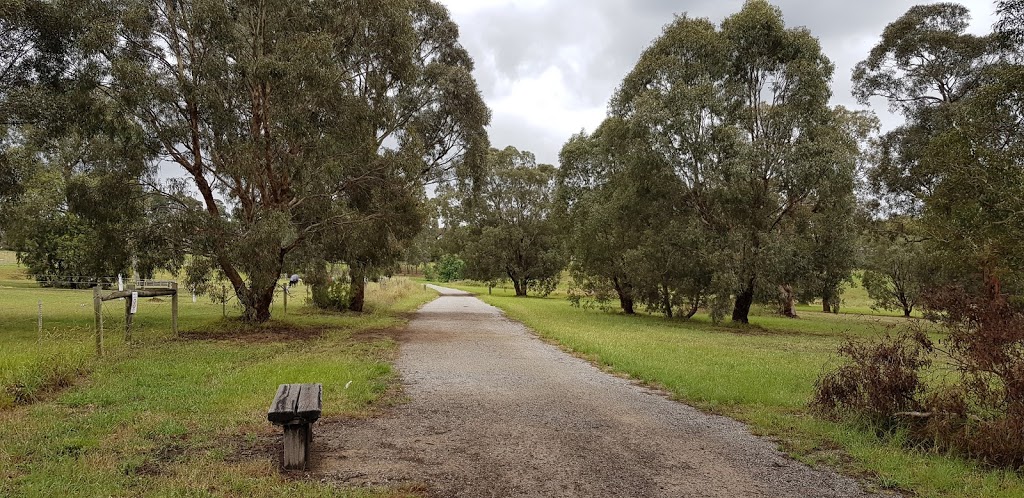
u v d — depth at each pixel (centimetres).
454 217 5875
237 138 1609
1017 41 1450
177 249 1578
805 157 2294
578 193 3616
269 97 1639
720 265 2361
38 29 1416
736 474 514
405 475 493
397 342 1498
